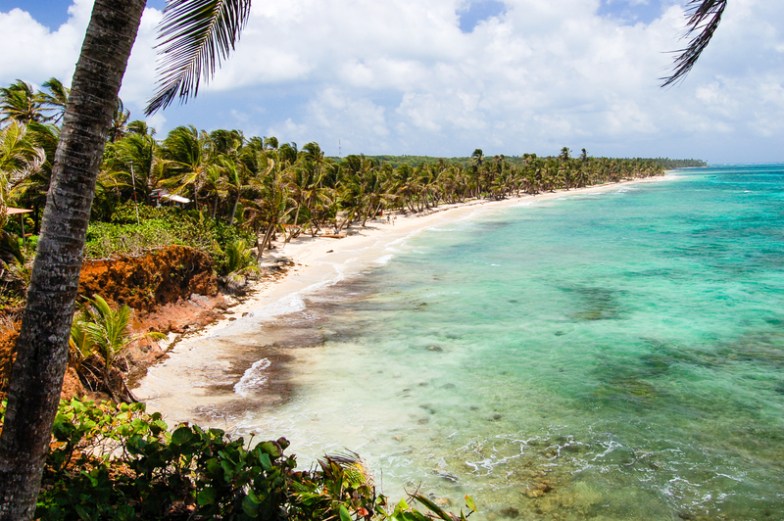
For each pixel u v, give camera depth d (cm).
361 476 616
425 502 514
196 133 4759
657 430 1321
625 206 8831
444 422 1360
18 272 1462
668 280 3102
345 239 5116
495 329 2164
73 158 349
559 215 7550
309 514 527
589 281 3102
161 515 571
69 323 371
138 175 3123
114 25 347
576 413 1417
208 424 1332
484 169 11175
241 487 534
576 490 1070
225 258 2711
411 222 6819
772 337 2042
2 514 371
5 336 1132
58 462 607
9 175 1909
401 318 2328
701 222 6191
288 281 3114
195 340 1962
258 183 3503
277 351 1886
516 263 3750
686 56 557
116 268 1833
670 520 979
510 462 1174
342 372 1697
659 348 1930
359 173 6400
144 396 1460
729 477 1115
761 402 1478
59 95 3641
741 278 3122
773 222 5984
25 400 364
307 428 1320
